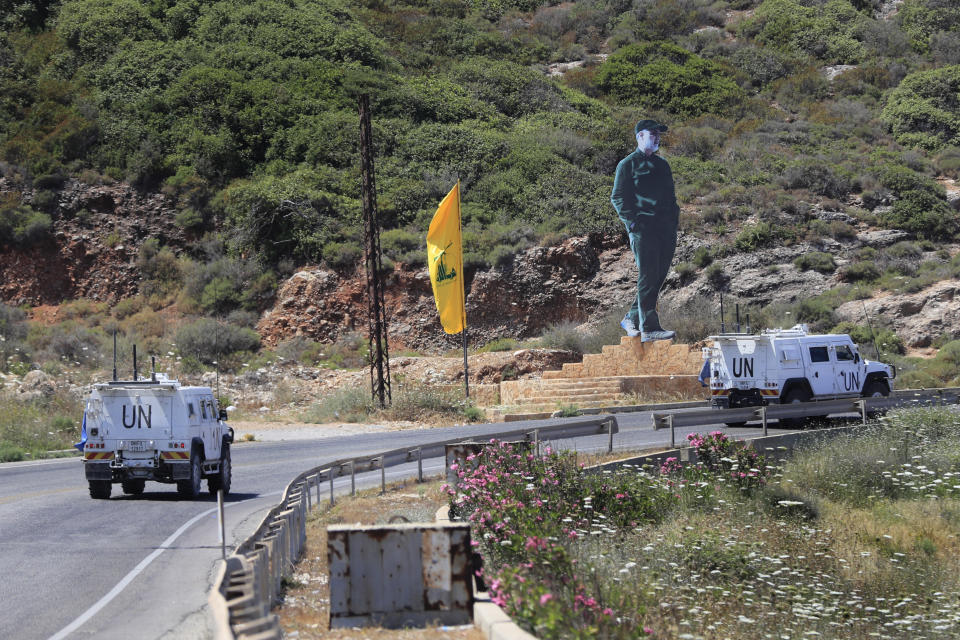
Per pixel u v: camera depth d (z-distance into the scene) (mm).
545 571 9477
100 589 11656
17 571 12789
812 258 58062
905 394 29609
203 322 57031
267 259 63688
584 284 59281
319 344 57156
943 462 21250
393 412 40281
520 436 23172
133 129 72938
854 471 20844
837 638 11070
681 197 67125
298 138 72438
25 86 76625
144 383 20641
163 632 9484
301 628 9023
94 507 19453
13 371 46812
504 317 58812
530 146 74812
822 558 14773
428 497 18844
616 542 13859
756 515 16891
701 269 59281
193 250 65812
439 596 9047
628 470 19547
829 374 30516
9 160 69375
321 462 27375
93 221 66750
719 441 20703
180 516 18078
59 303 63094
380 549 9078
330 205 65562
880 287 55375
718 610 11359
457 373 48750
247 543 10117
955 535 16984
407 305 59125
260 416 42094
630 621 8812
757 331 50438
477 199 68562
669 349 43969
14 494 21719
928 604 12773
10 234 64375
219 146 70938
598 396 41719
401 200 67375
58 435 34969
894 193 66000
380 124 75688
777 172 71125
